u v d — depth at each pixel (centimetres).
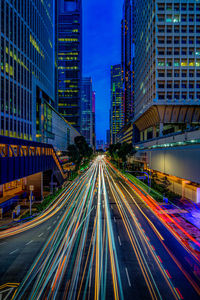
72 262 1391
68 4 16650
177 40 5691
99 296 1048
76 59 15588
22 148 2448
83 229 2014
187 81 5666
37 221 2255
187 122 5966
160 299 1034
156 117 6184
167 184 4303
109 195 3647
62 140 9456
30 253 1527
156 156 5072
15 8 4781
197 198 2969
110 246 1639
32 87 5669
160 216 2447
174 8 5641
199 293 1086
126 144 7769
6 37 4362
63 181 4944
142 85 7469
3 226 2102
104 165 11294
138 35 8219
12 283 1162
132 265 1356
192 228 2062
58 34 15562
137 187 4475
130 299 1031
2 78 4197
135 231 1967
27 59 5419
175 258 1459
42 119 6344
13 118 4600
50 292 1079
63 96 15675
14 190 3100
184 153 3250
